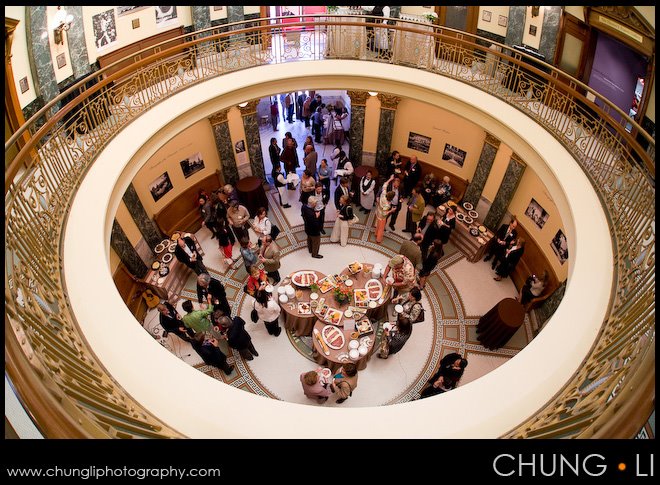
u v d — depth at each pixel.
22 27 8.20
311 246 11.79
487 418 4.55
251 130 13.01
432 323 10.61
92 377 4.25
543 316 10.08
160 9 11.21
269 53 11.52
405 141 13.90
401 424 4.47
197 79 10.55
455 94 10.21
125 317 5.42
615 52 9.21
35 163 6.29
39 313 4.30
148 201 11.53
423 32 10.18
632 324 4.62
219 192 11.62
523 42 11.11
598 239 6.56
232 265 11.90
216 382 4.80
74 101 7.36
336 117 15.23
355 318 9.43
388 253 12.24
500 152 11.48
